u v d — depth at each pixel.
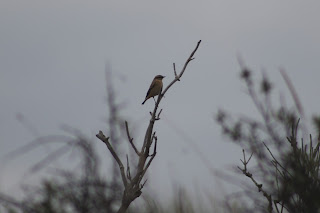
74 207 3.40
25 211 3.27
